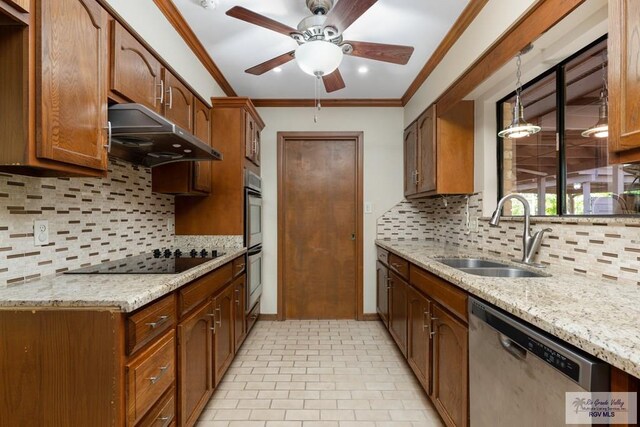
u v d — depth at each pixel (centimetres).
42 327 104
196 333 163
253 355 256
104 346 104
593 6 121
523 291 115
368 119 345
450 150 249
